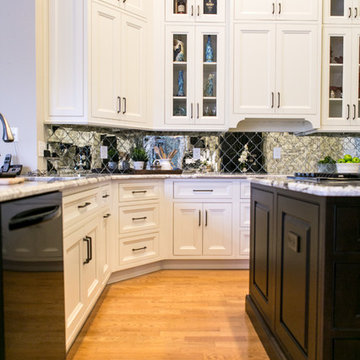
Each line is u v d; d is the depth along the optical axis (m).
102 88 2.55
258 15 2.90
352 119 3.01
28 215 1.00
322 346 1.01
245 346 1.58
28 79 2.25
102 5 2.52
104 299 2.13
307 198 1.12
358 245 1.00
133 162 3.09
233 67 2.92
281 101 2.95
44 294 1.11
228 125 2.96
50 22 2.40
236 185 2.73
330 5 2.97
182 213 2.73
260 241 1.72
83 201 1.65
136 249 2.54
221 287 2.35
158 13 2.91
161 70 2.93
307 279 1.12
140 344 1.59
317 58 2.94
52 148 2.53
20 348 0.93
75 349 1.54
